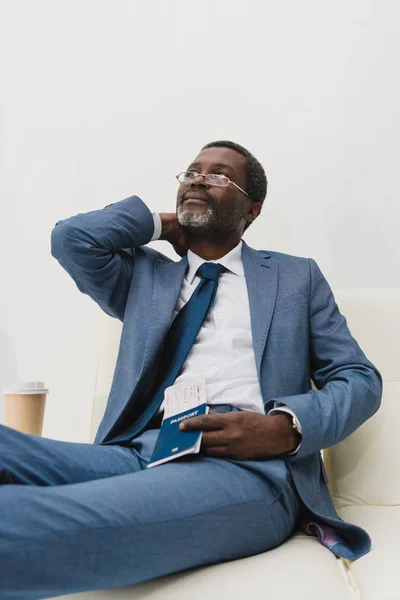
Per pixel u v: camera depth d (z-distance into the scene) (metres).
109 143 2.15
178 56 2.18
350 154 2.02
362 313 1.64
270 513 1.10
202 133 2.12
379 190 1.99
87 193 2.13
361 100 2.05
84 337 2.03
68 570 0.85
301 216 2.00
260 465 1.12
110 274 1.46
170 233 1.58
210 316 1.43
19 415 1.56
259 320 1.37
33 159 2.18
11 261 2.11
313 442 1.18
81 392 2.00
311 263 1.53
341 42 2.10
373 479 1.45
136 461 1.20
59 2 2.26
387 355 1.59
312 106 2.07
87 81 2.21
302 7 2.14
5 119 2.22
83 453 1.13
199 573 0.98
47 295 2.07
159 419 1.31
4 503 0.84
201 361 1.35
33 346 2.04
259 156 2.06
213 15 2.18
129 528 0.90
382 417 1.52
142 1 2.23
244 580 0.93
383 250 1.96
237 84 2.13
